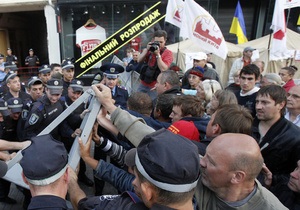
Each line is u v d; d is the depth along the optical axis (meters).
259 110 2.06
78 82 3.22
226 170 1.05
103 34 10.10
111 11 9.87
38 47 20.33
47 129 1.53
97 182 3.16
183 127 1.70
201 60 4.79
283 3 5.31
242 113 1.56
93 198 1.23
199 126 1.87
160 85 2.88
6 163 1.45
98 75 3.93
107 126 1.63
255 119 2.32
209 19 4.66
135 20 9.73
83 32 10.02
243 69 3.23
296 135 1.97
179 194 0.83
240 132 1.50
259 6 11.73
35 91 3.50
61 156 1.05
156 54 3.42
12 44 16.89
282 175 1.84
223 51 4.76
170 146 0.86
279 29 5.40
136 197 1.04
